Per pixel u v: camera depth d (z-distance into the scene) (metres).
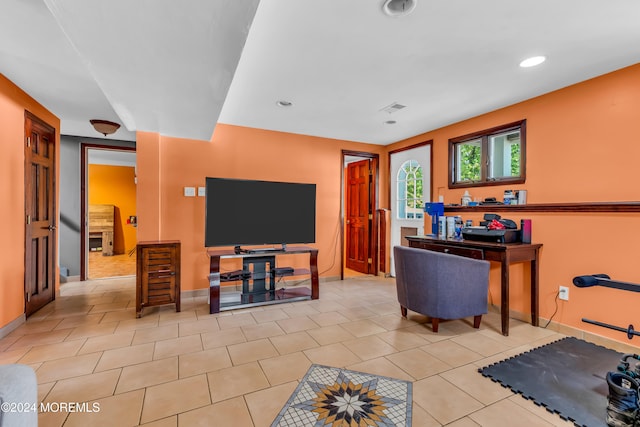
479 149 3.53
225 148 3.90
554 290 2.72
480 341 2.49
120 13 1.41
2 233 2.52
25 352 2.24
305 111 3.38
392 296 3.82
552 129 2.77
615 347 2.33
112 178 7.51
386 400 1.71
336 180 4.63
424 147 4.26
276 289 3.93
